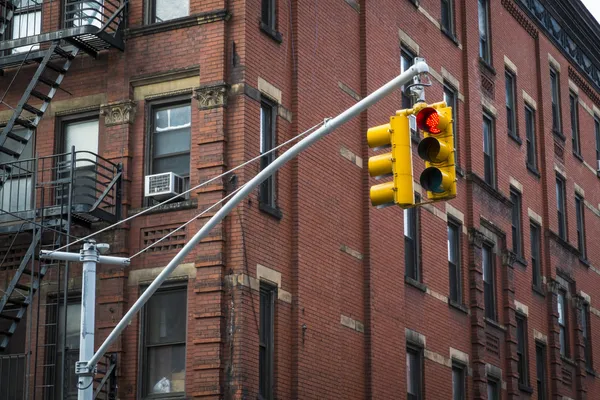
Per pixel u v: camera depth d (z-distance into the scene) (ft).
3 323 100.07
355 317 107.55
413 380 117.60
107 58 101.19
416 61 58.65
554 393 149.38
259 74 98.27
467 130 135.33
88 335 73.46
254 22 98.58
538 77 160.04
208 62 96.73
